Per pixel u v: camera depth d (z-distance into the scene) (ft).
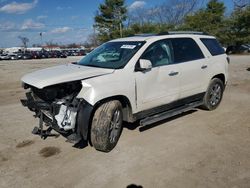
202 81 19.81
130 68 14.96
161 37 17.25
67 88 13.50
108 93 13.66
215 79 21.02
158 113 17.22
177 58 17.81
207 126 18.04
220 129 17.48
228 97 26.58
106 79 13.83
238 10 134.10
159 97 16.61
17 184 11.61
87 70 14.61
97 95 13.16
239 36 135.03
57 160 13.61
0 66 84.48
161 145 15.17
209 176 11.91
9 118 20.39
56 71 14.88
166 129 17.56
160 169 12.60
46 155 14.16
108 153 14.28
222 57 21.65
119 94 14.26
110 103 14.11
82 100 12.99
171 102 17.58
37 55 172.76
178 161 13.30
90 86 13.14
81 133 13.29
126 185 11.42
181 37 18.69
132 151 14.47
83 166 13.00
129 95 14.83
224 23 142.41
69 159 13.70
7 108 23.57
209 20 142.72
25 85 15.39
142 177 11.98
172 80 17.17
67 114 13.32
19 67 77.61
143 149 14.70
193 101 19.97
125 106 15.35
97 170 12.63
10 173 12.47
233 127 17.81
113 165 13.05
